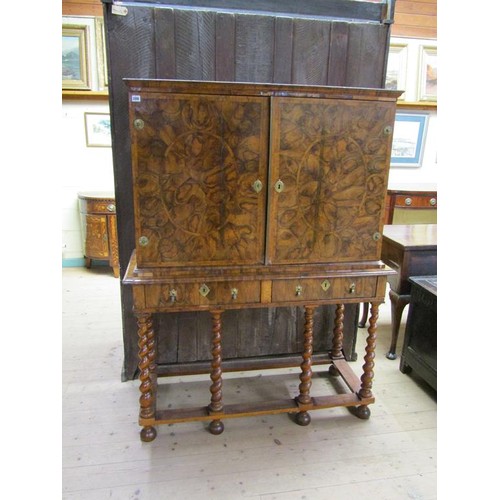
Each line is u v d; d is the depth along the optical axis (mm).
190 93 1311
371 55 1843
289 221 1479
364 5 1789
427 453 1600
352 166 1471
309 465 1524
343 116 1415
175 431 1694
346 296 1602
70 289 3229
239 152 1385
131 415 1783
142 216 1397
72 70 3264
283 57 1773
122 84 1698
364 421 1779
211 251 1467
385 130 1461
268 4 1712
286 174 1429
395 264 2238
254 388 2014
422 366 1988
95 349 2328
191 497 1373
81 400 1877
